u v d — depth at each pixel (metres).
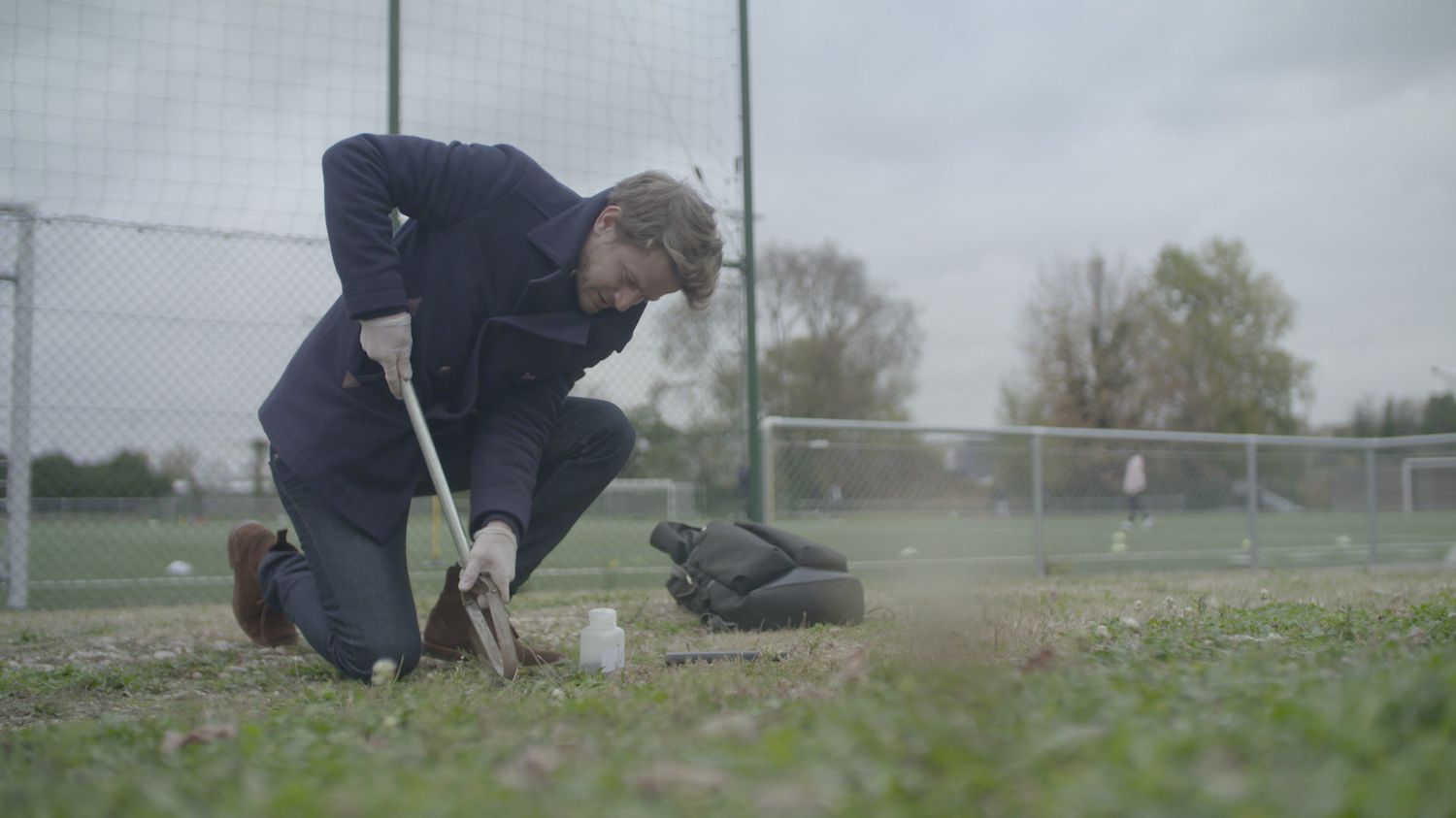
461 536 2.58
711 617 3.93
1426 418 34.72
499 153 2.71
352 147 2.57
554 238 2.61
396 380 2.57
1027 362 33.81
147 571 6.23
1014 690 1.47
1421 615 2.92
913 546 6.32
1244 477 8.42
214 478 5.68
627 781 1.06
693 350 6.10
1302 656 1.92
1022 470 7.61
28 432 5.17
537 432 2.83
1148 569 7.95
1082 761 1.04
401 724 1.66
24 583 5.21
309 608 2.84
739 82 6.11
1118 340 33.06
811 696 1.78
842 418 37.47
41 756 1.49
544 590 5.75
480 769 1.18
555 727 1.54
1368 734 1.07
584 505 3.15
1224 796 0.86
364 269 2.52
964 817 0.91
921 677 1.61
